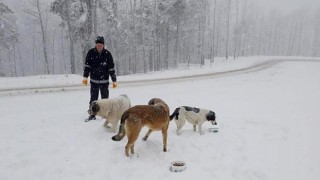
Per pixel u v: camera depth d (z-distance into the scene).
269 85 18.38
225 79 22.42
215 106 11.55
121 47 42.75
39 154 6.20
